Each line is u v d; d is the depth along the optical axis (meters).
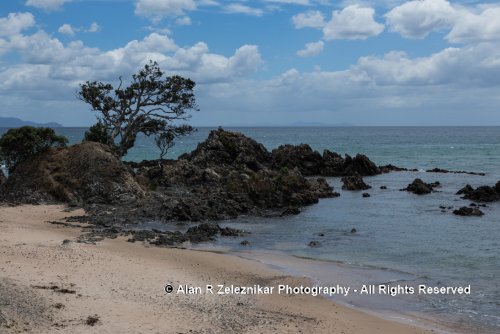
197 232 33.81
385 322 17.89
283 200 46.72
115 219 37.88
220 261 26.20
